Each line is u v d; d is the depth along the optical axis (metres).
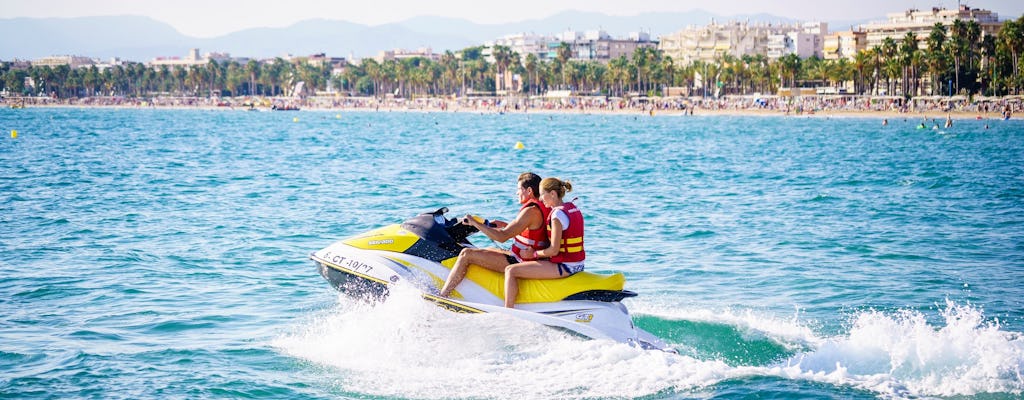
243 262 13.99
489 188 26.75
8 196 23.36
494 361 8.52
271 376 8.29
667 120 136.50
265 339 9.52
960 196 24.84
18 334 9.70
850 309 11.07
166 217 19.25
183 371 8.42
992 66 144.38
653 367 8.24
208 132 81.62
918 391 7.79
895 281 12.73
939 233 17.41
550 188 9.09
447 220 9.73
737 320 10.12
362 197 23.80
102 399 7.66
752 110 160.25
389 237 9.41
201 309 10.90
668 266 13.95
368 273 9.15
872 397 7.64
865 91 173.62
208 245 15.55
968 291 12.05
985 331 9.43
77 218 18.95
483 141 65.62
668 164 40.19
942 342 8.95
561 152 50.59
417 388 7.91
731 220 19.34
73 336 9.66
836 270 13.58
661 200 23.59
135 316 10.55
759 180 30.94
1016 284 12.49
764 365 8.58
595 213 20.52
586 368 8.25
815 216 20.14
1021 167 37.88
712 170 36.09
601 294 8.93
